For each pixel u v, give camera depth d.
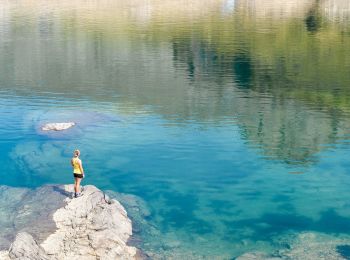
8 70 82.12
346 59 88.56
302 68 81.94
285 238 28.80
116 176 38.00
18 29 127.06
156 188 36.00
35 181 36.84
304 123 51.12
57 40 111.88
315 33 118.25
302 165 40.03
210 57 91.88
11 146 43.94
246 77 75.81
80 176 29.48
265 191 35.41
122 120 52.22
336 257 26.27
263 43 106.12
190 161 41.00
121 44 106.81
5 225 27.56
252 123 51.22
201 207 32.94
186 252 26.88
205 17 151.62
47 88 69.12
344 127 49.56
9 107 57.91
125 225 28.58
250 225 30.52
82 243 25.36
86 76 77.56
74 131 47.78
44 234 26.03
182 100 61.81
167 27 129.12
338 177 37.66
